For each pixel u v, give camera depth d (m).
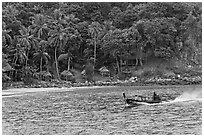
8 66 73.69
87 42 94.75
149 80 82.88
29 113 34.91
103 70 88.38
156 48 94.69
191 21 95.44
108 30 95.75
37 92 60.75
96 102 43.62
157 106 38.47
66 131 26.30
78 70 93.50
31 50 87.75
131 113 34.03
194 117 31.50
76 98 49.03
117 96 51.34
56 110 36.81
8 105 41.28
